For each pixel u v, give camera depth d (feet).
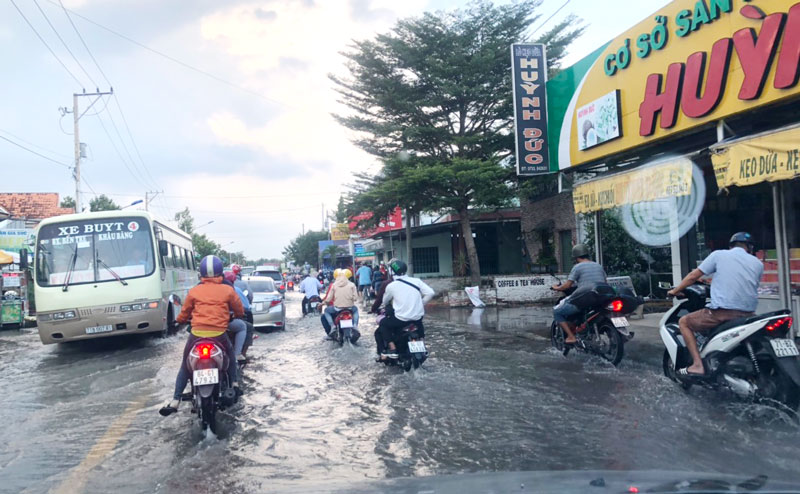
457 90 67.15
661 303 50.85
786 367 17.54
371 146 76.18
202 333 18.51
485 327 44.16
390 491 7.66
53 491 13.74
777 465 13.92
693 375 19.94
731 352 19.13
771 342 17.92
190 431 18.62
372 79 72.64
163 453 16.43
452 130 73.82
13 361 37.78
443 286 77.51
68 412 21.83
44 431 19.24
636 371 25.29
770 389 18.37
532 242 80.07
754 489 6.45
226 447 16.71
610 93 36.94
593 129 38.99
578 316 28.68
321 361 31.81
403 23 69.67
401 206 72.23
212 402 18.03
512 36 69.51
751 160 24.02
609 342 27.02
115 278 39.96
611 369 25.86
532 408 19.88
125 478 14.48
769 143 23.22
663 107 32.24
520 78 44.98
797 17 24.21
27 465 15.71
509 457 15.11
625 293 26.81
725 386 19.35
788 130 22.47
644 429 17.11
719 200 38.47
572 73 41.60
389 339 27.84
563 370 26.16
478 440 16.65
